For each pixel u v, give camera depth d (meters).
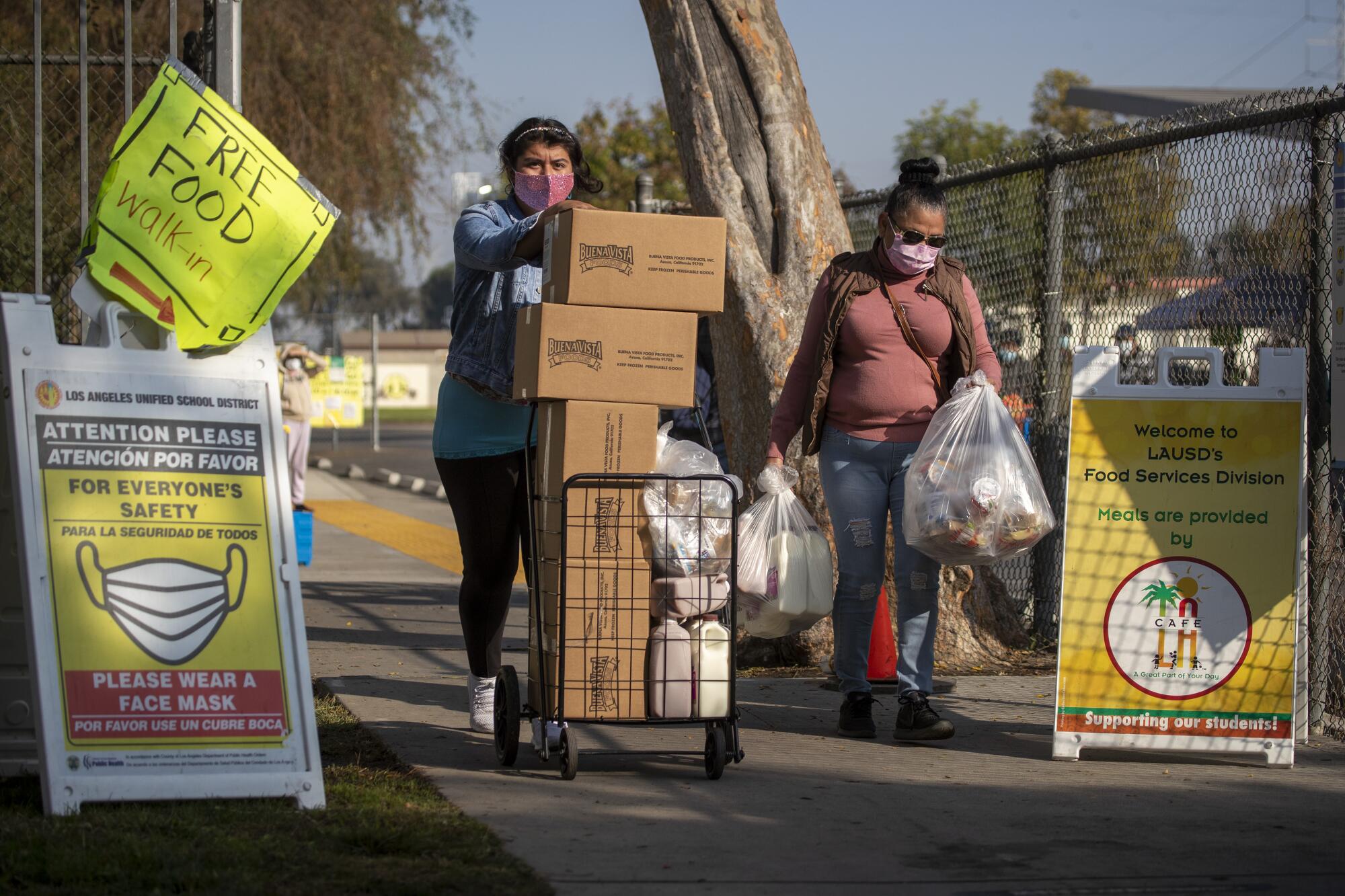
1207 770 7.98
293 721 6.61
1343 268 8.33
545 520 7.51
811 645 11.65
